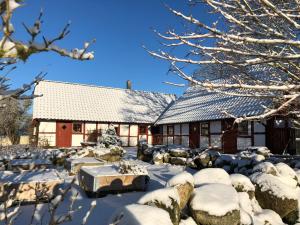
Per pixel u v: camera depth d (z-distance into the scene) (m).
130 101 32.38
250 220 4.95
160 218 3.57
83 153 13.42
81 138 27.38
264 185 6.11
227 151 19.59
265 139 17.27
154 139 29.45
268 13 3.62
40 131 25.78
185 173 5.07
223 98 22.38
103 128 28.38
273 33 3.83
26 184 5.83
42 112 25.94
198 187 5.19
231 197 4.75
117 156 14.08
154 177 9.99
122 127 29.53
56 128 26.34
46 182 6.17
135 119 29.95
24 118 33.56
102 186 7.02
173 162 13.73
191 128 23.73
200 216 4.43
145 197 4.22
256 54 3.46
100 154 13.57
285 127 16.06
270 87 3.62
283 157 11.31
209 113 21.38
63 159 12.70
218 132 20.64
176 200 4.33
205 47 3.66
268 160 10.21
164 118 27.70
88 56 1.32
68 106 27.88
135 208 3.72
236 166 10.09
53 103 27.44
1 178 6.34
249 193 5.91
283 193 5.83
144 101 33.31
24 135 34.00
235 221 4.44
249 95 4.21
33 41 1.19
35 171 7.66
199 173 5.96
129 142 29.73
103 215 5.18
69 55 1.28
